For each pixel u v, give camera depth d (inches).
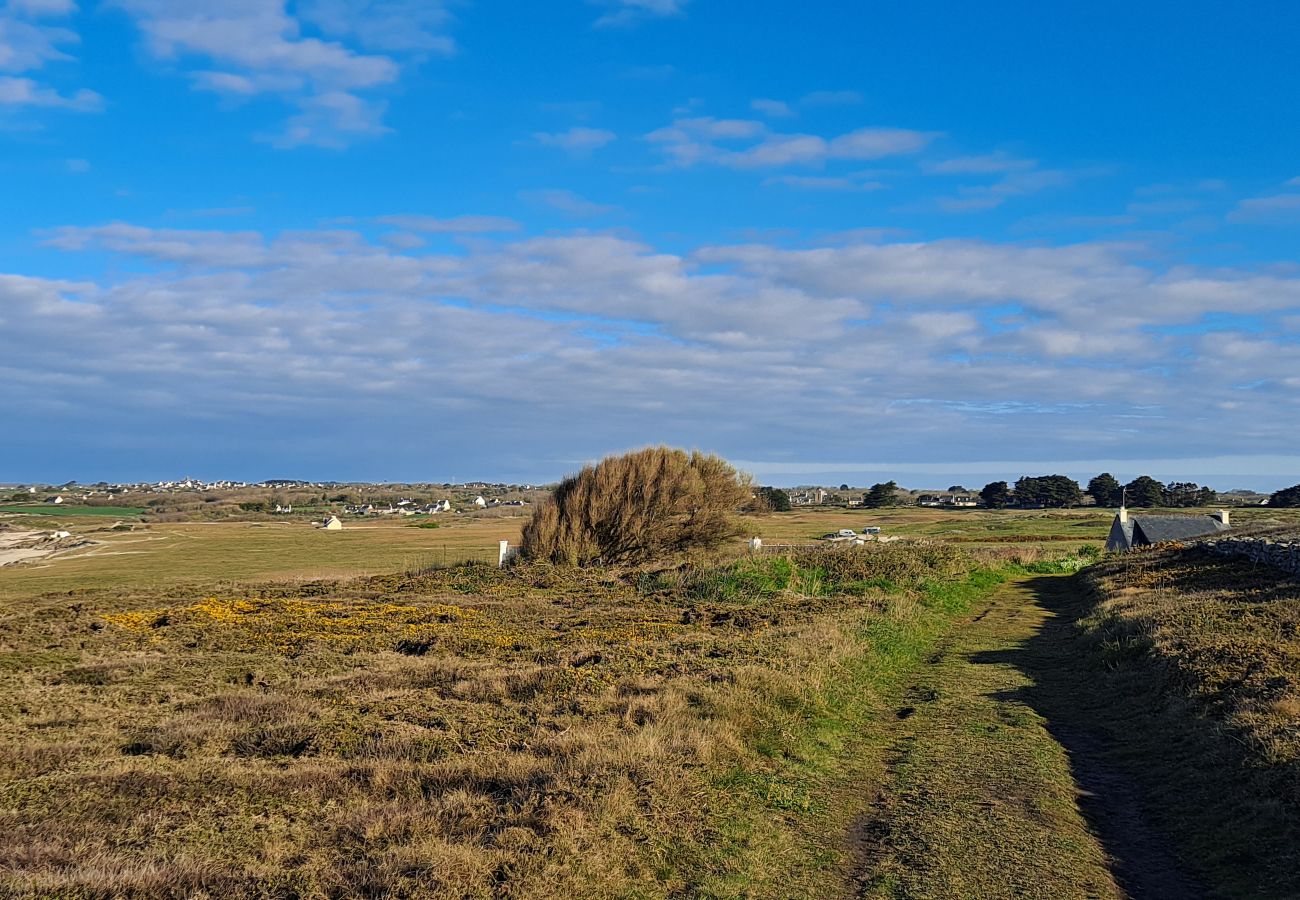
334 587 1045.2
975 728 420.5
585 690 444.5
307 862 242.2
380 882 223.9
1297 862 246.1
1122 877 251.8
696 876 249.9
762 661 502.6
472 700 444.5
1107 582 1001.5
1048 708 465.1
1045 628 783.7
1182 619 589.0
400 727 381.1
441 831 262.7
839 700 460.1
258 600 884.6
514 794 292.4
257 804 294.0
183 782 314.0
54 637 636.1
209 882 228.5
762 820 293.7
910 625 721.6
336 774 322.0
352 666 555.5
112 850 251.1
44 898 212.7
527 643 627.2
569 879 232.1
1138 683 483.8
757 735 378.3
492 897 222.5
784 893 242.4
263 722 404.2
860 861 265.6
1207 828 282.5
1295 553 756.6
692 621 738.8
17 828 265.7
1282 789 289.0
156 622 716.7
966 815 300.2
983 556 1545.3
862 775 350.6
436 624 722.8
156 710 436.1
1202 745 357.1
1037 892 240.8
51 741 374.6
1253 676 408.8
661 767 315.9
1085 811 307.9
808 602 841.5
